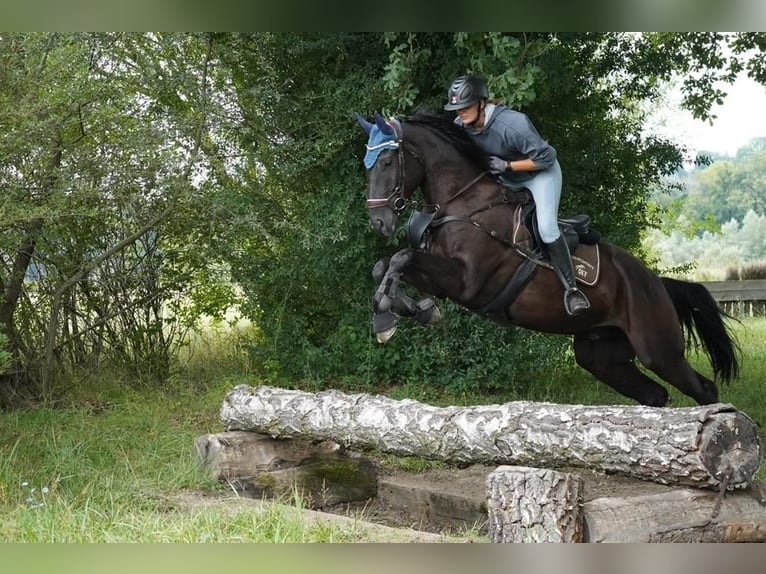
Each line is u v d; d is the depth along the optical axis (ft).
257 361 32.89
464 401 29.01
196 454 19.84
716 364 23.16
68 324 29.94
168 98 29.84
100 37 27.45
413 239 19.52
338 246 30.50
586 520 13.23
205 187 29.66
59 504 16.48
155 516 16.16
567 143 32.12
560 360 31.32
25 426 23.86
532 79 25.67
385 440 17.34
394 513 20.27
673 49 33.91
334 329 33.24
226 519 15.37
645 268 21.89
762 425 26.02
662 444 13.51
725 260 102.22
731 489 13.51
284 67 31.42
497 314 20.18
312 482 19.95
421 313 18.58
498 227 19.30
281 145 30.22
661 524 13.25
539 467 15.23
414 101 29.71
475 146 19.54
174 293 31.81
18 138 23.20
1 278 27.37
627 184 33.24
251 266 31.19
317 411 18.69
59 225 27.22
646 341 21.17
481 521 18.80
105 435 22.90
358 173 30.63
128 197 27.27
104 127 26.78
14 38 24.20
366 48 30.32
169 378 30.86
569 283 19.67
